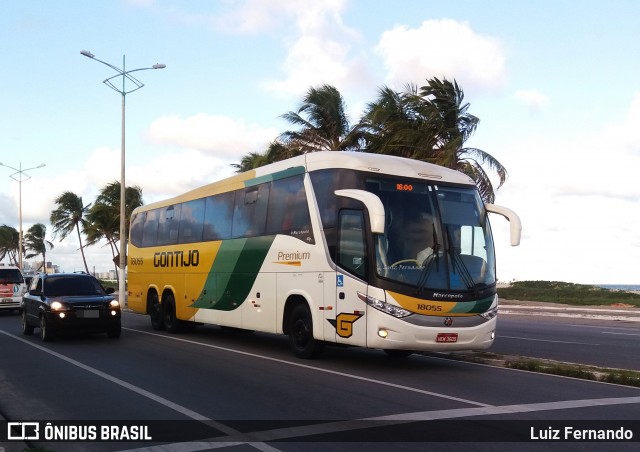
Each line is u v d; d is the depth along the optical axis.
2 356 14.31
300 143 35.91
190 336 18.77
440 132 33.38
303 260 13.39
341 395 9.70
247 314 15.40
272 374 11.66
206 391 10.05
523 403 9.14
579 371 11.44
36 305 17.89
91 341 17.34
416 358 14.07
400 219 11.99
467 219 12.57
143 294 21.67
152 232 21.39
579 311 31.77
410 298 11.53
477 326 11.98
